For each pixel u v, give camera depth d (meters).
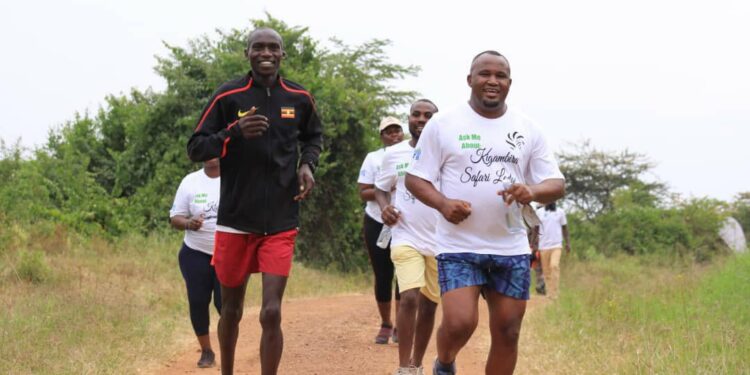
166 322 8.99
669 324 8.46
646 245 29.77
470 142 4.85
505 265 4.86
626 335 8.18
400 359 6.56
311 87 19.56
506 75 4.88
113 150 21.23
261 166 5.30
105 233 15.82
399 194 6.92
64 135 21.00
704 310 9.07
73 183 17.30
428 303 6.57
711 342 7.02
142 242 15.50
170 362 7.31
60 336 7.40
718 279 11.38
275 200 5.34
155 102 20.17
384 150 8.65
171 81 19.19
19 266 10.75
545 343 8.18
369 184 8.48
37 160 17.34
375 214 8.47
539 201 4.86
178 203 7.36
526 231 4.98
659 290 11.57
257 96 5.36
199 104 19.19
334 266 20.36
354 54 29.39
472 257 4.85
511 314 4.89
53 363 6.48
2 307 8.53
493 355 5.01
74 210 16.41
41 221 14.29
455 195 4.86
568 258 23.86
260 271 5.56
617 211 32.38
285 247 5.37
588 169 44.56
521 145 4.91
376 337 8.62
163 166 18.72
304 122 5.64
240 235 5.37
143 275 12.46
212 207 7.27
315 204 20.36
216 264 5.48
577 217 32.34
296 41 21.31
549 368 6.94
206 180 7.35
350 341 8.66
